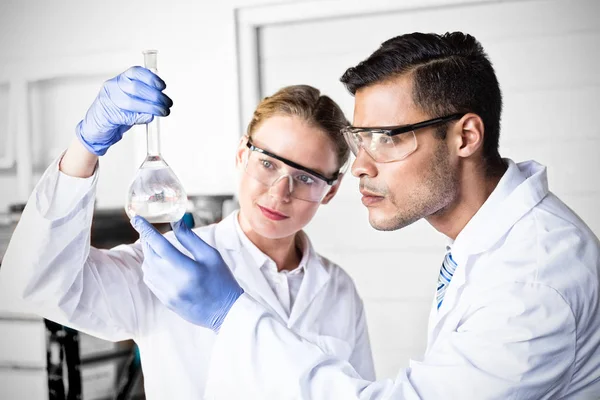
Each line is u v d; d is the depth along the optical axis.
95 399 2.98
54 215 1.43
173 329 1.73
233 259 1.90
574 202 3.23
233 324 1.45
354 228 3.50
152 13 3.75
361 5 3.39
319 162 1.81
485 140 1.59
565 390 1.47
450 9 3.32
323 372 1.41
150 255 1.45
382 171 1.56
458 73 1.54
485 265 1.54
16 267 1.43
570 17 3.17
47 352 2.73
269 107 1.83
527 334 1.38
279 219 1.81
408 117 1.53
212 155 3.68
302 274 2.00
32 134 4.14
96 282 1.59
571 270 1.46
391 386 1.39
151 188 1.43
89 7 3.87
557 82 3.21
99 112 1.39
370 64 1.57
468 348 1.41
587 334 1.47
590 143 3.19
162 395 1.72
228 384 1.44
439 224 1.66
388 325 3.48
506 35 3.25
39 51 3.98
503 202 1.57
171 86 3.73
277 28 3.60
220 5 3.61
